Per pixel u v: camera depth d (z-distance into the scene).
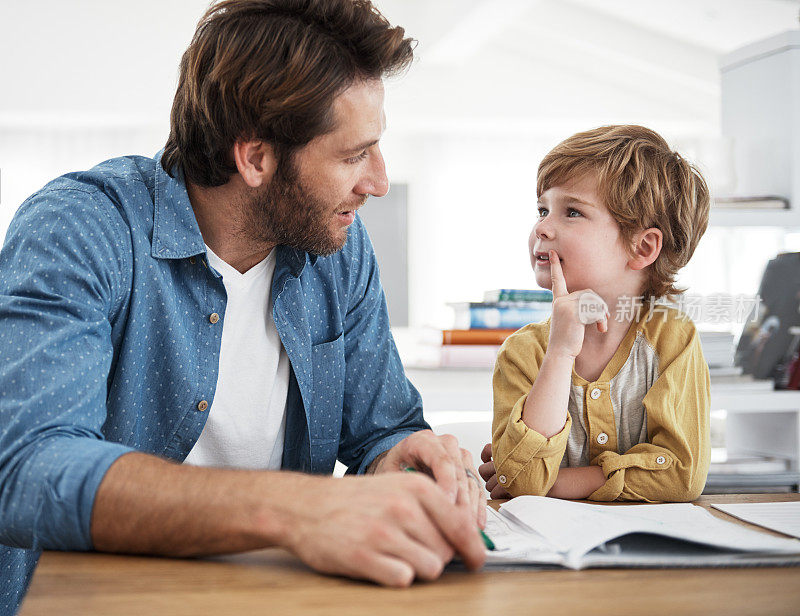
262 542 0.63
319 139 0.91
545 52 6.06
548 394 1.03
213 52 0.93
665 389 1.06
